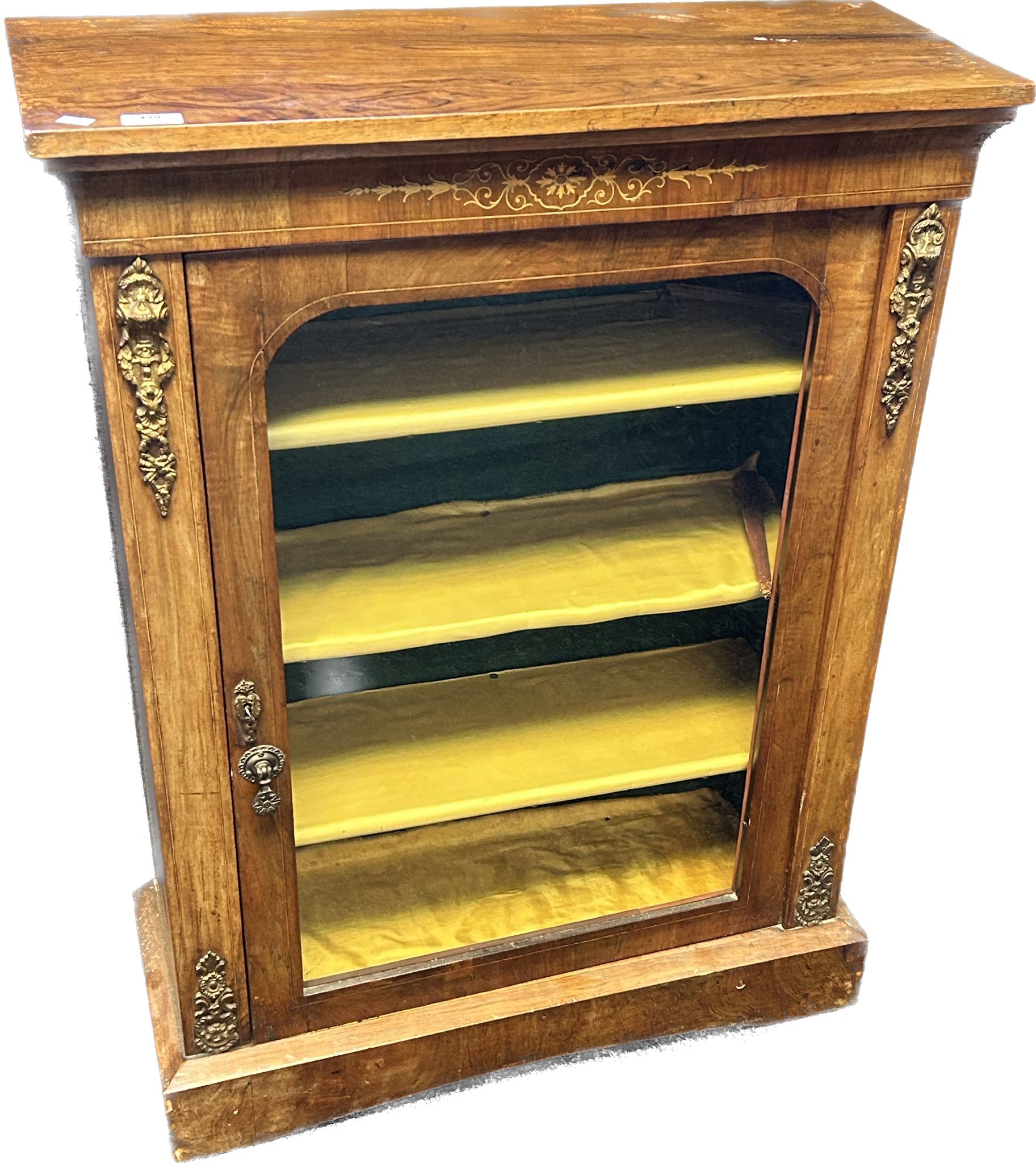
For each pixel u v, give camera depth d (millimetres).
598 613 1733
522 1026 1867
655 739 1886
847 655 1815
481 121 1361
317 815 1739
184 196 1327
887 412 1682
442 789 1793
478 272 1470
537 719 1915
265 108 1333
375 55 1521
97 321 1361
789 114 1452
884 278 1611
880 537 1758
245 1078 1763
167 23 1591
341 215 1386
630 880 1976
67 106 1306
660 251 1525
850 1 1889
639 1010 1922
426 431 1544
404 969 1814
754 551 1797
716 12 1798
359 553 1743
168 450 1425
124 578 1727
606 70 1515
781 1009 2012
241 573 1517
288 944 1742
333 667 1836
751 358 1668
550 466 1821
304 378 1569
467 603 1706
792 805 1909
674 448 1837
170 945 1832
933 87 1496
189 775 1598
